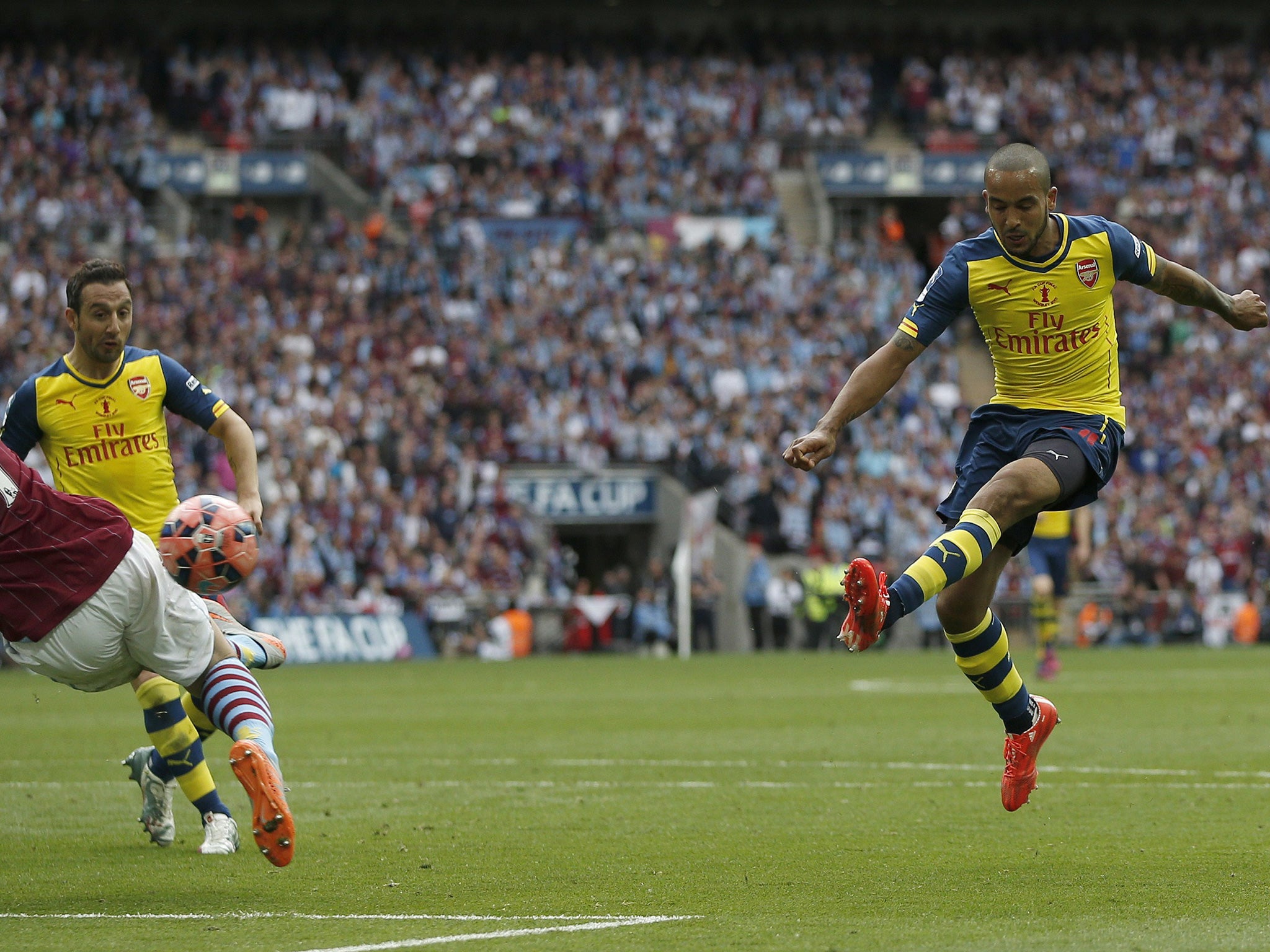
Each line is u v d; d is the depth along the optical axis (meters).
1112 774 15.50
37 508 9.53
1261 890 9.27
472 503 48.97
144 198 62.91
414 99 68.19
